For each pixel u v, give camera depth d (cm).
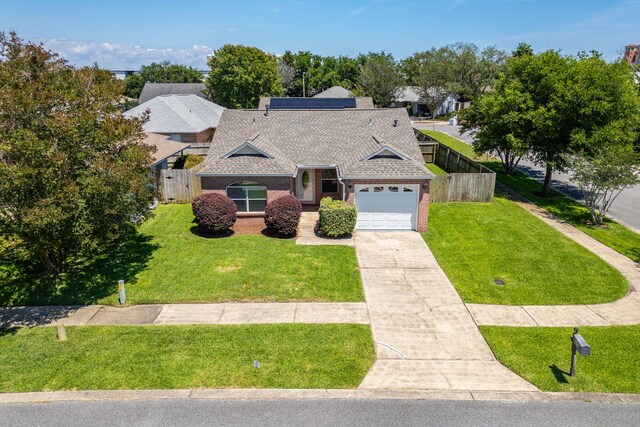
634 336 1205
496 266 1647
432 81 6569
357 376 1048
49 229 1315
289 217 1861
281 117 2550
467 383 1027
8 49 1373
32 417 924
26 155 1197
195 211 1897
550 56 2461
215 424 902
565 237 1930
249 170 2008
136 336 1205
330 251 1772
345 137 2395
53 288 1488
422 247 1822
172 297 1420
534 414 929
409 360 1112
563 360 1108
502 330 1244
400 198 1981
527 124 2438
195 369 1065
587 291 1468
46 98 1280
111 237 1481
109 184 1334
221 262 1662
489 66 6475
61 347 1159
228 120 2530
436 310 1354
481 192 2406
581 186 2144
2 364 1091
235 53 6109
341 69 8869
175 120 3716
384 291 1466
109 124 1397
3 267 1625
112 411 939
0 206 1224
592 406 952
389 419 915
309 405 954
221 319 1294
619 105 2286
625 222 2169
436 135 4891
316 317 1306
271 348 1149
